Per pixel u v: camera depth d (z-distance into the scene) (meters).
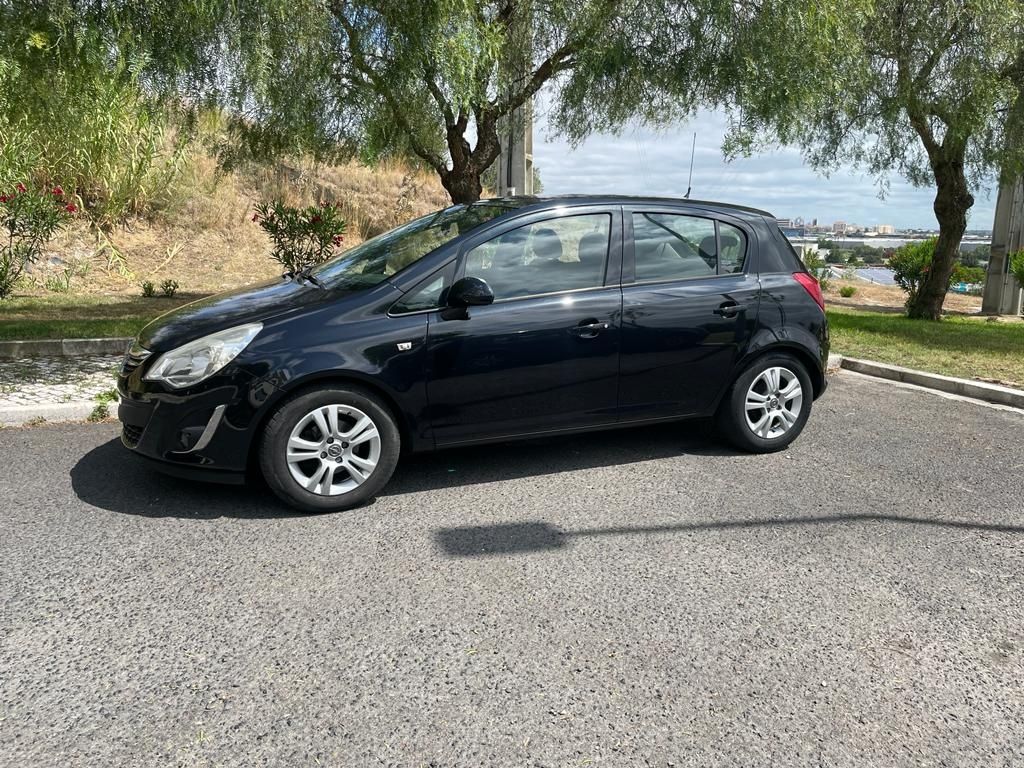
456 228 4.65
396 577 3.40
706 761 2.28
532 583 3.37
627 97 10.07
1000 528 4.07
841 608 3.20
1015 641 2.98
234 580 3.34
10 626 2.94
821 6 8.35
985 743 2.39
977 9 10.78
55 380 6.63
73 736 2.33
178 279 14.45
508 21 9.16
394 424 4.23
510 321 4.40
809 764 2.28
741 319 5.00
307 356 3.98
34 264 13.23
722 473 4.88
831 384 7.77
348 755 2.27
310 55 7.49
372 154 9.75
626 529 3.97
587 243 4.70
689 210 5.04
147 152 14.84
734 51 8.69
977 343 10.29
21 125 10.09
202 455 3.96
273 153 11.40
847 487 4.65
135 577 3.35
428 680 2.64
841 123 12.95
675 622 3.06
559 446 5.42
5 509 4.08
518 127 11.29
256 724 2.40
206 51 6.85
